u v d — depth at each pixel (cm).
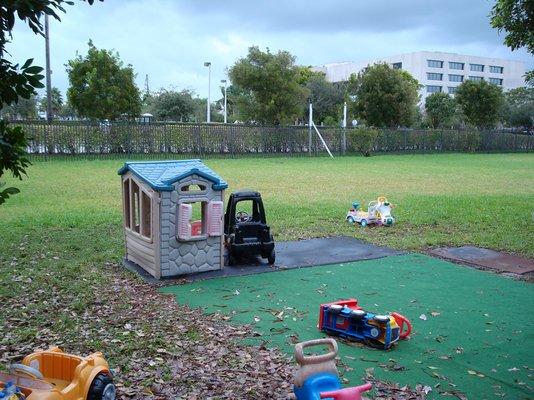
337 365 454
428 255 897
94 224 1077
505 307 625
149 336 510
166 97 5175
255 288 698
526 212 1305
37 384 328
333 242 988
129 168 782
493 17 899
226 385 411
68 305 607
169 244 739
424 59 10031
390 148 4006
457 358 475
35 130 2714
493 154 4284
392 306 626
